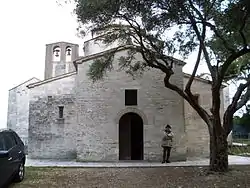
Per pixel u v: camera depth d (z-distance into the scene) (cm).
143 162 1927
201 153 2241
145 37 1342
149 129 2009
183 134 2019
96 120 2019
